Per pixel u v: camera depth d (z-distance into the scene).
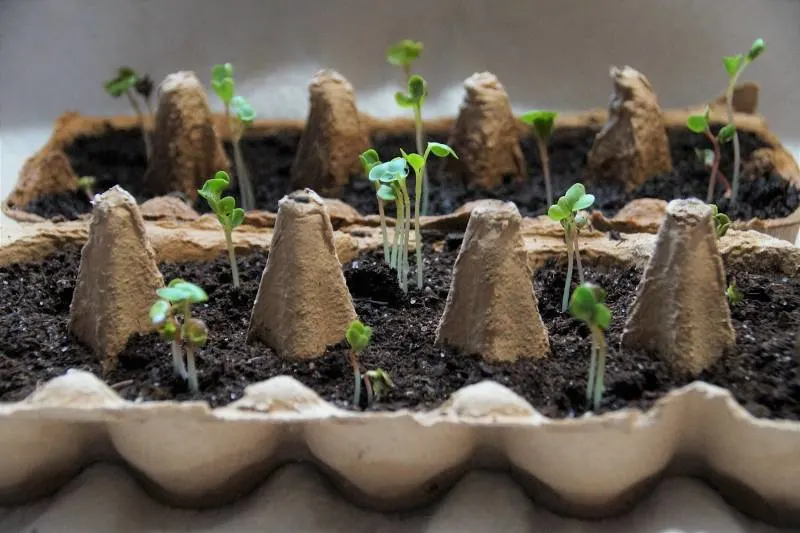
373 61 0.48
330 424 0.25
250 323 0.29
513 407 0.25
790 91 0.47
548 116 0.36
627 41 0.47
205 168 0.42
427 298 0.31
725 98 0.45
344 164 0.42
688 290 0.27
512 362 0.28
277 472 0.27
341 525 0.27
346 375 0.28
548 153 0.45
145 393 0.27
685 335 0.27
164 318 0.25
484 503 0.26
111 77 0.49
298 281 0.28
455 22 0.47
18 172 0.45
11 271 0.32
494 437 0.26
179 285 0.26
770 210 0.39
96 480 0.27
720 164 0.42
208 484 0.27
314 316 0.28
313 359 0.28
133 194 0.42
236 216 0.31
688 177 0.42
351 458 0.26
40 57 0.48
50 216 0.39
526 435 0.25
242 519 0.26
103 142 0.46
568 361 0.28
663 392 0.26
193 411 0.25
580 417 0.25
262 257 0.33
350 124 0.42
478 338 0.28
